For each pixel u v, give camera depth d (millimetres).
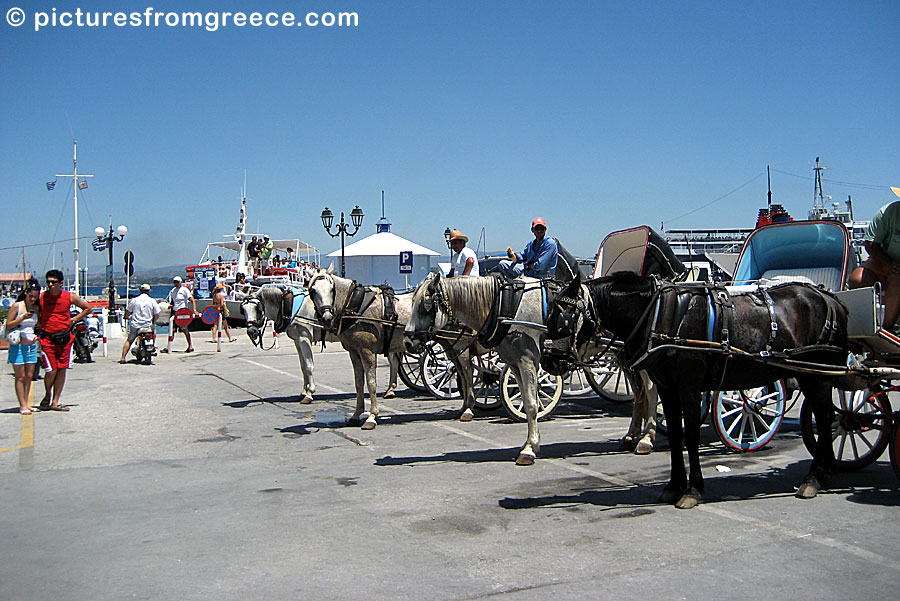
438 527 5715
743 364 6336
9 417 11234
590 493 6648
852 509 6020
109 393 13836
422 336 8047
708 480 7016
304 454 8594
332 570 4812
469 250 12109
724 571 4703
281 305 12680
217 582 4633
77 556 5148
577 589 4449
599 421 10555
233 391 14148
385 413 11461
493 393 11484
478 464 7902
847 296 6699
